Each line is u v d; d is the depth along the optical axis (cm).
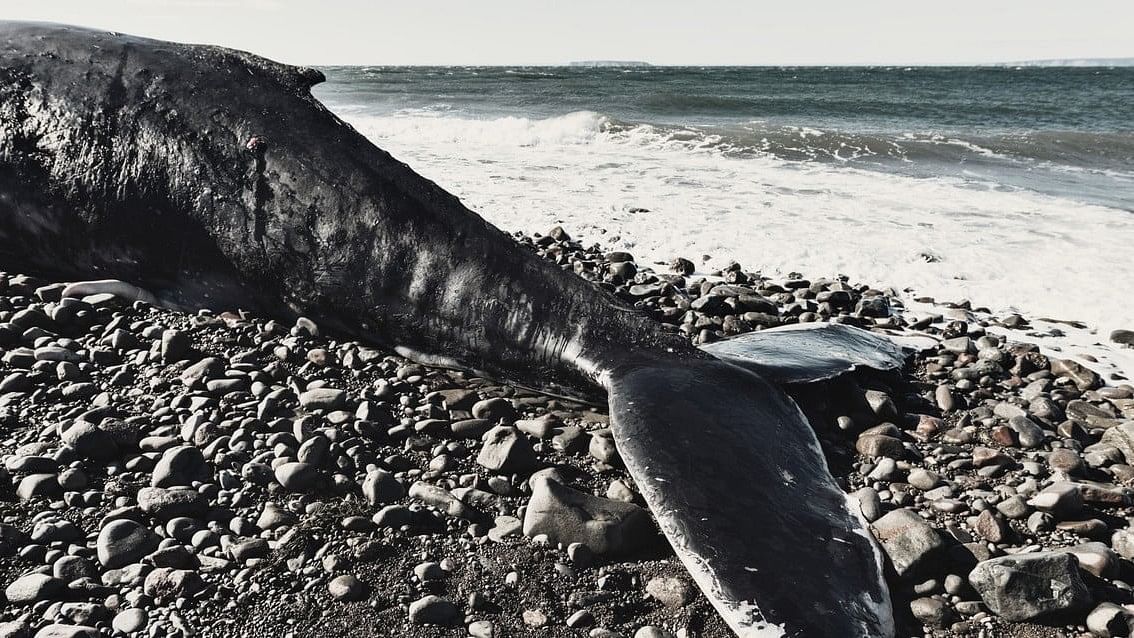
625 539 303
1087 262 766
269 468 329
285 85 504
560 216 908
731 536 282
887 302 644
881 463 377
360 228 461
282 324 482
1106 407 471
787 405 371
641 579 289
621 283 667
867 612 259
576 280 431
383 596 272
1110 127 2406
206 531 291
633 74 7250
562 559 297
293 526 301
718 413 350
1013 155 1578
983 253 791
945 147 1634
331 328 476
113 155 493
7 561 269
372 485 322
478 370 441
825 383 443
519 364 428
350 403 389
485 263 440
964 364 528
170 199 485
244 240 476
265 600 266
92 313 451
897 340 559
